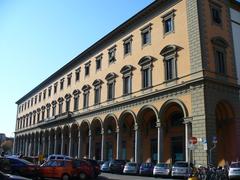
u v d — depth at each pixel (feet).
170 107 127.03
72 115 205.05
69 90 222.07
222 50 120.47
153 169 114.83
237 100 118.21
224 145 116.88
